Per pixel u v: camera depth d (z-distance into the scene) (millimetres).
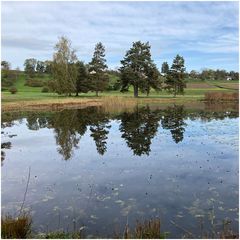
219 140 23719
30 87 121812
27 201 12086
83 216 10586
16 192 13164
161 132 28141
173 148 21266
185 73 85875
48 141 24734
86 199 12211
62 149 21719
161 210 11008
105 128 31297
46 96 78812
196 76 157625
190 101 73188
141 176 15164
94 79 86312
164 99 75062
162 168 16516
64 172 16125
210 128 30047
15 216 10523
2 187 13820
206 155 19109
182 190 13078
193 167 16562
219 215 10516
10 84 122500
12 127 32562
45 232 9281
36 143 23953
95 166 17172
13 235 8359
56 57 73875
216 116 40781
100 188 13523
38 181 14648
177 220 10148
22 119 38875
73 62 75812
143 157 18953
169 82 85688
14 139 25688
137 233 8500
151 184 13930
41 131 29906
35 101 59844
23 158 19234
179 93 87000
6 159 19031
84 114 44312
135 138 25406
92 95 91062
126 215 10625
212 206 11320
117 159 18656
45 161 18469
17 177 15320
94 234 9172
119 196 12492
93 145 22906
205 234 9023
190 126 31719
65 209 11242
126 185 13844
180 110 50500
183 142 23250
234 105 61688
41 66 155875
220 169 16125
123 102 62250
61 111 48656
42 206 11570
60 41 74062
